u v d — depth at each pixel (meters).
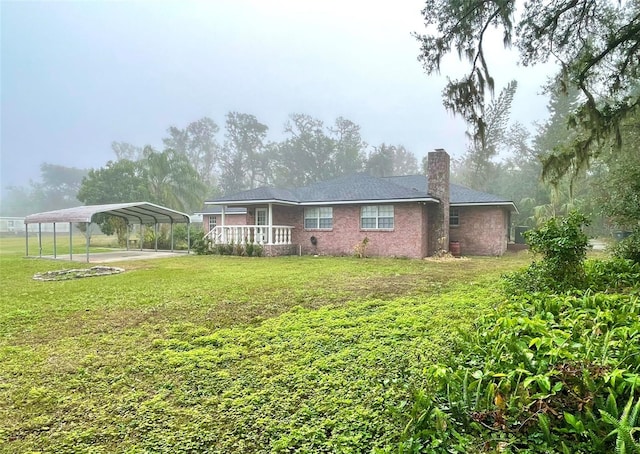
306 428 2.69
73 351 4.39
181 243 23.12
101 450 2.52
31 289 8.53
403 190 16.52
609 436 1.96
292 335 4.82
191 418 2.90
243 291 7.95
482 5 7.75
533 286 6.02
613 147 9.44
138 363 3.99
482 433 2.19
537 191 32.84
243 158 55.75
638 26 7.60
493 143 36.75
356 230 17.00
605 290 5.72
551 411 2.18
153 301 7.07
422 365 3.67
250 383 3.48
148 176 32.53
